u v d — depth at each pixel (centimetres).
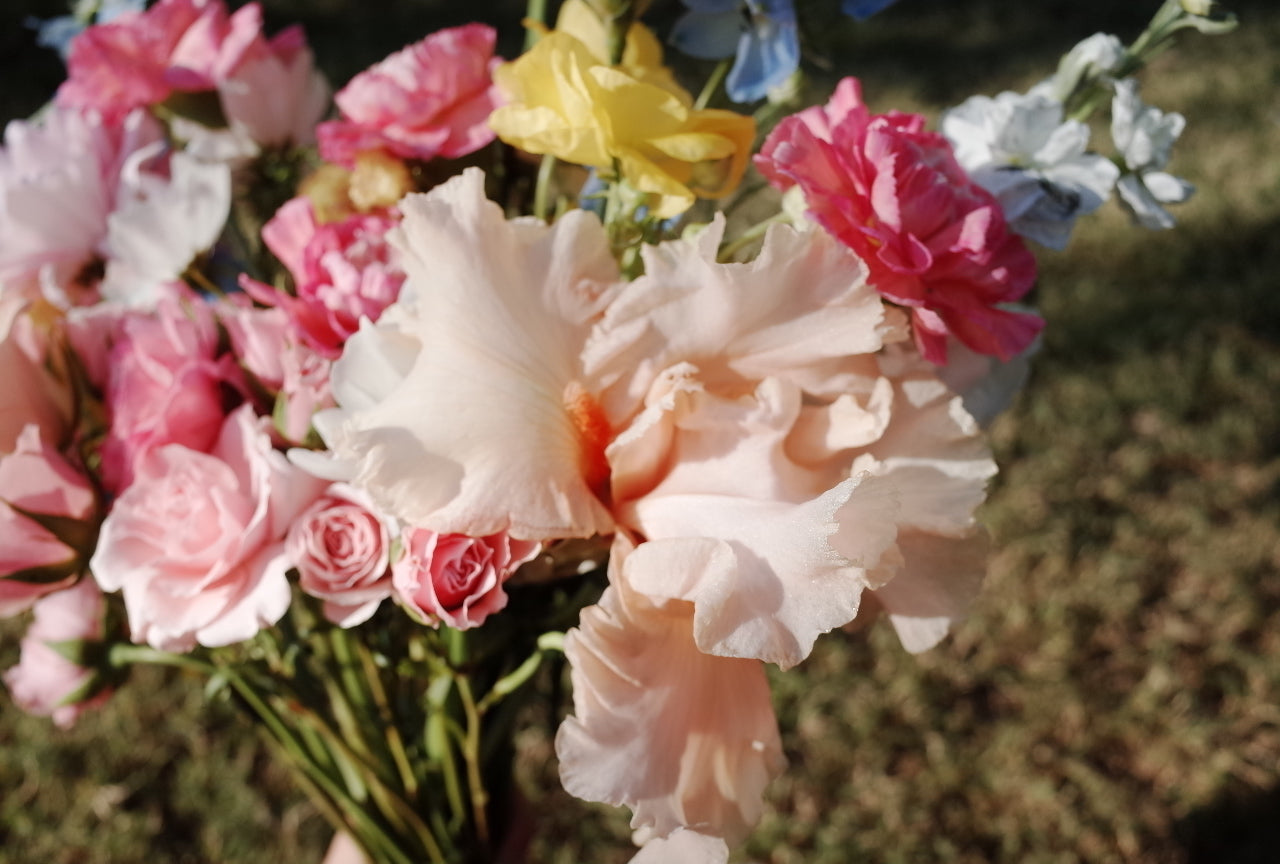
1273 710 100
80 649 45
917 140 39
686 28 43
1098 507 117
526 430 36
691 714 37
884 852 91
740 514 37
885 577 36
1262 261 147
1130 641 106
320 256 40
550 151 37
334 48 185
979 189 39
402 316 37
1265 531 115
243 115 46
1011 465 121
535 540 37
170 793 94
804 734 99
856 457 38
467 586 37
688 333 37
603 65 38
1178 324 136
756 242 41
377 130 41
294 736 49
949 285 39
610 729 36
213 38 46
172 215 43
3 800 93
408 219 36
